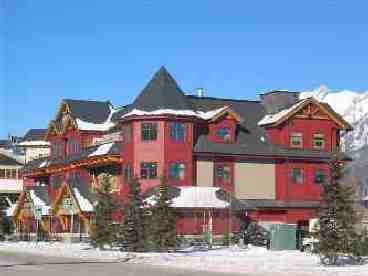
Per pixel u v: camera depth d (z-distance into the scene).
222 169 67.69
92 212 63.69
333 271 32.88
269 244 53.66
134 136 65.50
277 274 31.77
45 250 53.19
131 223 49.22
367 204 45.66
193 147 66.50
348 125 72.81
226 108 68.62
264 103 75.62
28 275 30.56
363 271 32.84
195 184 66.31
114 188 68.62
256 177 68.94
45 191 78.44
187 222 62.41
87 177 72.94
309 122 71.38
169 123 65.12
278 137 70.44
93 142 76.69
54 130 82.75
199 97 73.19
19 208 77.06
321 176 70.56
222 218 63.72
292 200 69.25
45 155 98.75
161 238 48.56
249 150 68.56
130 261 40.91
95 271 33.06
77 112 78.25
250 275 31.22
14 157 105.94
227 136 68.81
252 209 65.88
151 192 62.56
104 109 80.06
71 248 54.81
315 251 37.28
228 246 57.19
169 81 67.38
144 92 67.12
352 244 36.75
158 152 64.56
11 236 74.19
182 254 46.72
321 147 71.56
